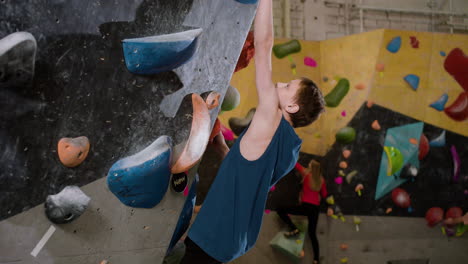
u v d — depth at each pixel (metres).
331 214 4.68
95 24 1.00
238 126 4.44
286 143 1.45
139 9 1.07
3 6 0.87
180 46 1.08
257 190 1.40
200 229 1.37
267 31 1.45
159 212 1.18
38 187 0.95
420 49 4.63
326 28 5.50
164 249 1.20
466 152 4.88
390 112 4.65
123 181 1.06
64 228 1.00
